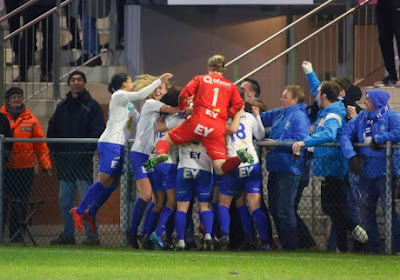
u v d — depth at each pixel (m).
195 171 40.72
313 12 51.78
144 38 54.53
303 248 42.78
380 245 41.69
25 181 45.09
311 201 43.59
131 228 41.88
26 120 46.88
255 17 55.12
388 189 40.91
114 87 43.16
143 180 41.28
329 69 52.81
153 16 54.62
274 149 42.03
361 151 41.38
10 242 44.47
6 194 44.72
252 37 55.16
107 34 55.50
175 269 32.06
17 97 46.88
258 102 44.09
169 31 54.75
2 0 57.12
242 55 50.72
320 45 53.22
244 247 41.78
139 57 54.41
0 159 44.00
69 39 55.25
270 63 50.50
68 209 45.00
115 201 46.53
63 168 44.91
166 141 40.09
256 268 32.97
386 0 50.38
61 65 54.19
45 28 54.56
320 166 42.03
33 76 52.88
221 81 40.72
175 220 41.09
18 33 53.09
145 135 41.28
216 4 54.56
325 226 43.56
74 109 46.53
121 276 29.14
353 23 52.56
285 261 36.00
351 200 41.81
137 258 36.53
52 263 34.06
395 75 51.41
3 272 30.09
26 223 43.88
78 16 55.00
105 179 41.91
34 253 38.62
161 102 41.19
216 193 42.56
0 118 45.41
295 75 53.19
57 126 46.66
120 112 42.00
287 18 55.19
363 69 53.09
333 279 29.48
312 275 30.67
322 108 42.19
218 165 40.25
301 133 41.84
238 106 40.91
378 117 41.09
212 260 35.94
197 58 55.06
